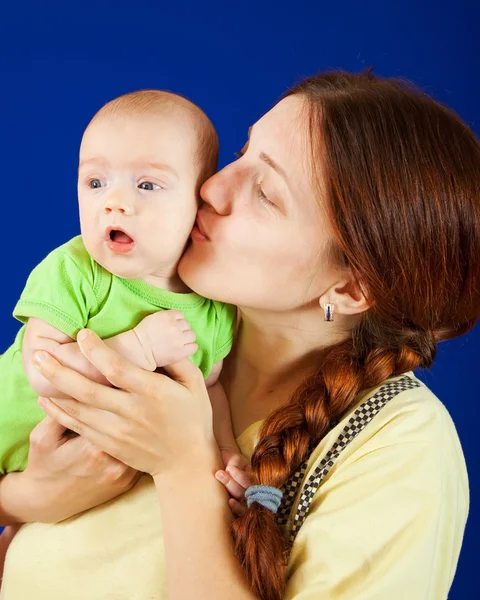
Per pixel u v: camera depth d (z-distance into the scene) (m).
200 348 1.32
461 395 2.58
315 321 1.31
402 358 1.28
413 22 2.46
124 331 1.23
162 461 1.20
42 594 1.26
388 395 1.22
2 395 1.29
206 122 1.26
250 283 1.23
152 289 1.25
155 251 1.19
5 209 2.69
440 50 2.46
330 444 1.20
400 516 1.12
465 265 1.25
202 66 2.59
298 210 1.21
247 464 1.27
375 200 1.18
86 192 1.18
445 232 1.21
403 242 1.20
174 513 1.17
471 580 2.58
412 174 1.19
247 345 1.38
